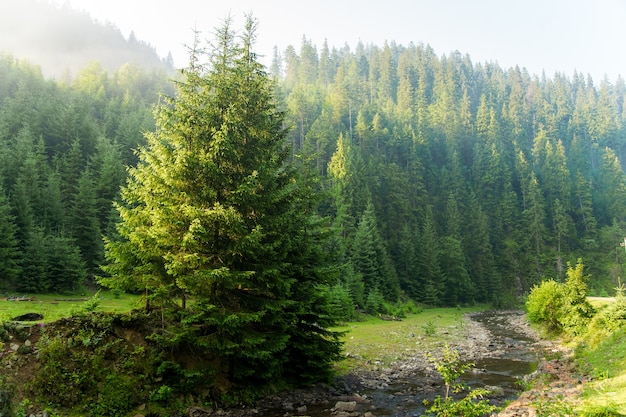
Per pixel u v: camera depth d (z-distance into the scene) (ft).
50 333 41.16
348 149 294.87
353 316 148.97
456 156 402.52
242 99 52.24
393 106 484.33
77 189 178.29
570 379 57.31
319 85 505.25
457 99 566.36
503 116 510.17
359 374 65.82
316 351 53.98
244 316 44.75
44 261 124.57
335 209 250.16
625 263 316.81
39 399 36.09
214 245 46.55
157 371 43.19
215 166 46.16
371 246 212.43
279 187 54.95
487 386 59.62
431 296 239.91
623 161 581.94
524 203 371.56
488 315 212.02
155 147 49.01
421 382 62.75
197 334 47.19
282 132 56.95
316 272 55.72
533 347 97.96
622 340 66.18
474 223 330.13
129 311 48.06
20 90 324.39
